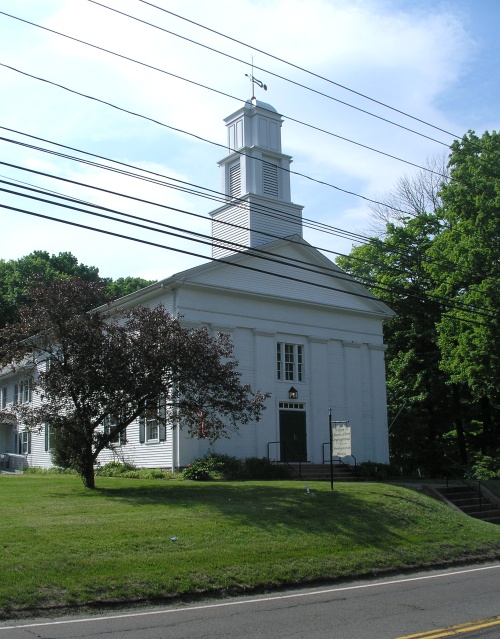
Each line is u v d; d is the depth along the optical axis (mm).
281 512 18203
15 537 13930
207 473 26969
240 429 30859
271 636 9430
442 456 41312
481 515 23891
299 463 30359
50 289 21672
